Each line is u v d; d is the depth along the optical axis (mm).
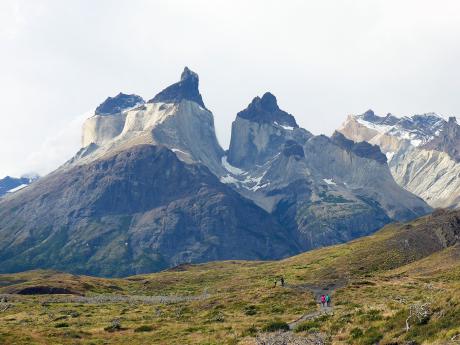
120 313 91562
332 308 69812
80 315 89125
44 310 99000
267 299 85938
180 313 86250
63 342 59062
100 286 179250
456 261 125938
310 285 120125
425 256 153750
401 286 87750
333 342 42062
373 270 141625
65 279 186125
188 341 55531
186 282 189625
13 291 160000
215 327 63344
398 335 38156
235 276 188500
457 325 34250
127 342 59625
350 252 179000
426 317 38531
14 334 59906
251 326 60500
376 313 50188
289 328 56000
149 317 83375
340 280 127062
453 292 39625
